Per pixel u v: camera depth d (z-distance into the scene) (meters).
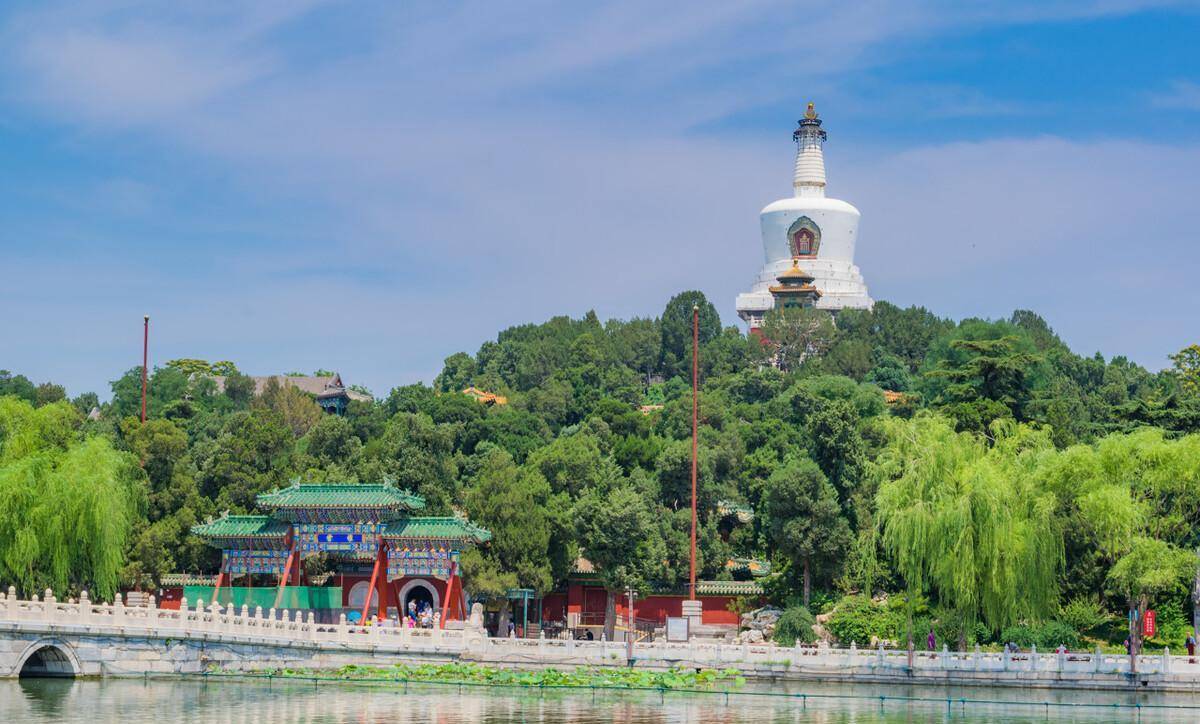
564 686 82.88
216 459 121.50
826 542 103.50
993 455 95.62
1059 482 91.50
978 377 125.88
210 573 116.75
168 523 113.31
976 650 84.81
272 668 85.00
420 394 180.62
